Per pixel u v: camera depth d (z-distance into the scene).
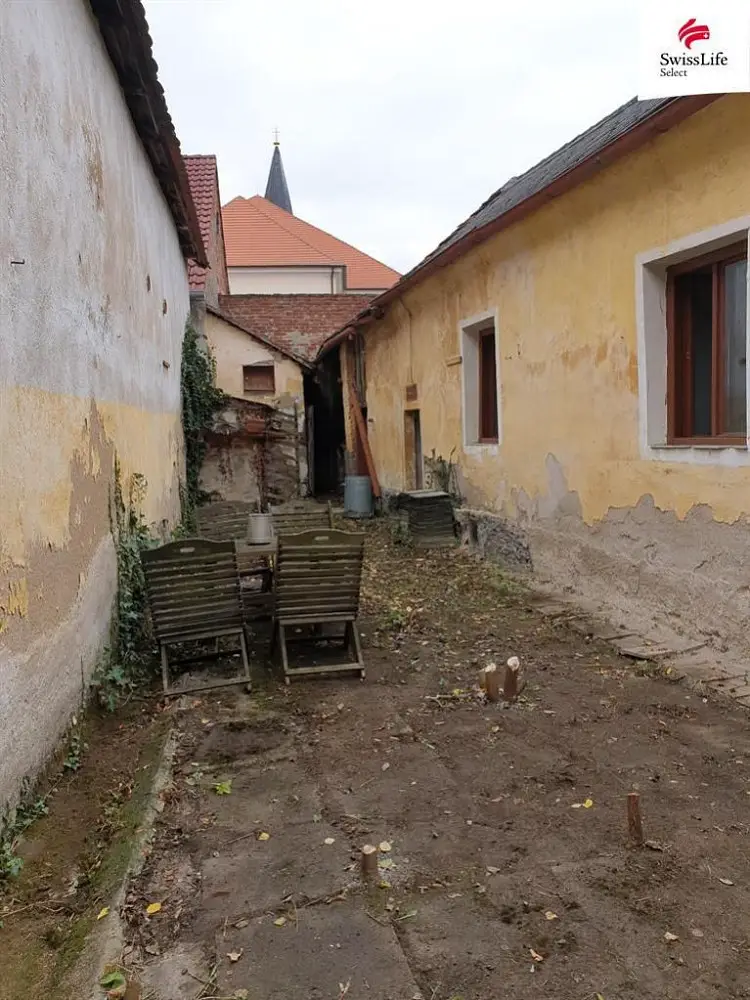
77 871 2.88
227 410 13.95
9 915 2.62
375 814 3.20
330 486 19.44
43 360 3.55
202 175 18.44
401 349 11.95
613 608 6.13
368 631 6.09
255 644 5.80
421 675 5.02
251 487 14.43
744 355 4.81
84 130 4.54
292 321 19.86
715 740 3.81
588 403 6.38
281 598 5.02
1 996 2.22
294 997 2.17
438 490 10.16
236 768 3.69
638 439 5.69
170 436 9.73
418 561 8.95
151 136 7.07
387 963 2.29
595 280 6.15
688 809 3.15
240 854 2.92
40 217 3.54
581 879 2.68
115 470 5.30
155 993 2.20
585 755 3.70
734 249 4.82
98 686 4.41
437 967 2.27
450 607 6.77
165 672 4.79
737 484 4.68
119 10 4.91
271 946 2.38
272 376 15.38
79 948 2.38
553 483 7.08
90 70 4.78
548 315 6.98
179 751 3.89
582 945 2.35
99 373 4.84
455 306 9.42
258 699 4.63
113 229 5.50
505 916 2.49
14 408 3.12
